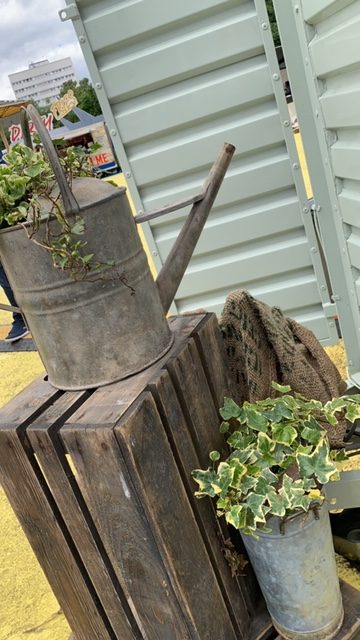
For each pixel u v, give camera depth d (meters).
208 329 1.39
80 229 1.03
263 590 1.35
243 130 2.61
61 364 1.21
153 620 1.28
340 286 2.19
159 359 1.24
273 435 1.22
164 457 1.13
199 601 1.23
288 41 1.89
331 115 1.79
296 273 2.90
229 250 2.88
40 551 1.32
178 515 1.17
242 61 2.48
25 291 1.14
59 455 1.13
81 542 1.24
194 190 2.78
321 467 1.16
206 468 1.30
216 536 1.33
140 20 2.42
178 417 1.20
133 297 1.18
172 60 2.49
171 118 2.62
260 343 1.56
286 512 1.17
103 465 1.08
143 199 2.83
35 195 1.06
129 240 1.17
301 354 1.62
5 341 4.67
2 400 3.67
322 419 1.54
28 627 1.79
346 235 2.01
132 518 1.12
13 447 1.17
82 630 1.42
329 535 1.29
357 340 2.23
